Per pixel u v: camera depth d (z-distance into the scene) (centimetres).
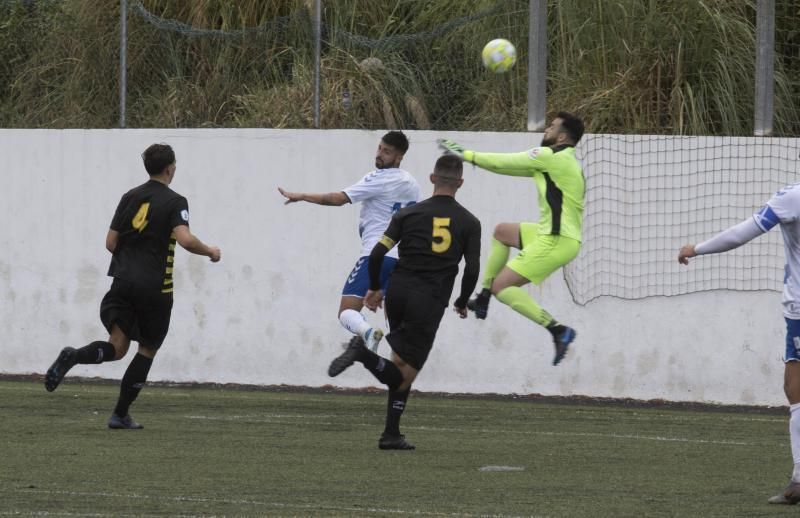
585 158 3978
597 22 4469
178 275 4288
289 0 4912
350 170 4159
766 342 3853
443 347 4081
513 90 4481
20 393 3862
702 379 3897
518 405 3797
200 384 4262
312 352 4184
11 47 5044
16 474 2252
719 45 4400
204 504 1944
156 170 2919
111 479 2198
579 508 1952
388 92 4584
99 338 4356
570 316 3981
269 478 2233
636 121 4325
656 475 2352
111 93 4784
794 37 4478
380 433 2994
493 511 1911
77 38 4912
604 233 3969
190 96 4722
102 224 4356
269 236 4222
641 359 3938
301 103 4572
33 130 4416
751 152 3906
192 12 5009
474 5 4731
